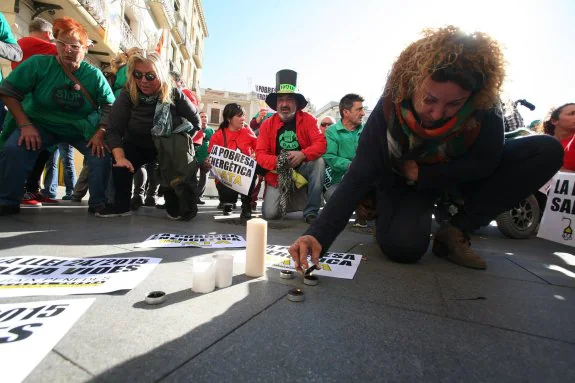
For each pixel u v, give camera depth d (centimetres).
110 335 71
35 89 231
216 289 105
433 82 101
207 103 2808
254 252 121
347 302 100
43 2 630
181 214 262
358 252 180
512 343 79
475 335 83
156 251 151
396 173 153
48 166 347
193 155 265
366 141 132
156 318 81
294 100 296
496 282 133
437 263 162
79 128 251
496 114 127
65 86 238
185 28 1920
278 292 106
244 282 114
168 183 256
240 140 345
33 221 211
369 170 124
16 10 571
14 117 231
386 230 157
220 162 316
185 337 72
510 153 150
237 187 306
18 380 54
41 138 229
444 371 66
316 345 72
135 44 1048
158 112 239
